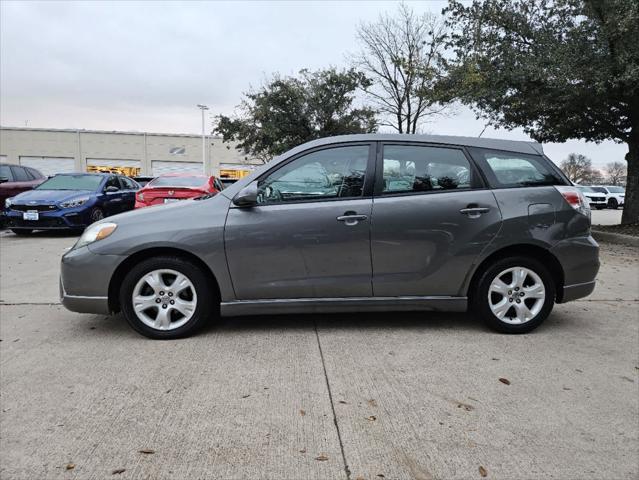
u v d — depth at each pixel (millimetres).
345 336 4031
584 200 4223
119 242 3834
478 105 12422
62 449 2404
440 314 4688
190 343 3855
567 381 3209
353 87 25297
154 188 9773
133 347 3771
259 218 3875
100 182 11359
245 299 3945
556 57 10109
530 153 4234
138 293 3904
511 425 2660
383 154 4059
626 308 5004
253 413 2760
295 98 25266
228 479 2189
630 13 9039
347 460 2336
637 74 9219
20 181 12484
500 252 4105
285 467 2277
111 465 2279
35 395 2963
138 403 2867
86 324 4371
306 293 3957
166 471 2240
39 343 3871
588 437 2555
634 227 12188
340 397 2955
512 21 11523
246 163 46594
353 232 3902
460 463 2320
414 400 2926
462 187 4070
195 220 3871
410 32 22906
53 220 9938
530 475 2238
